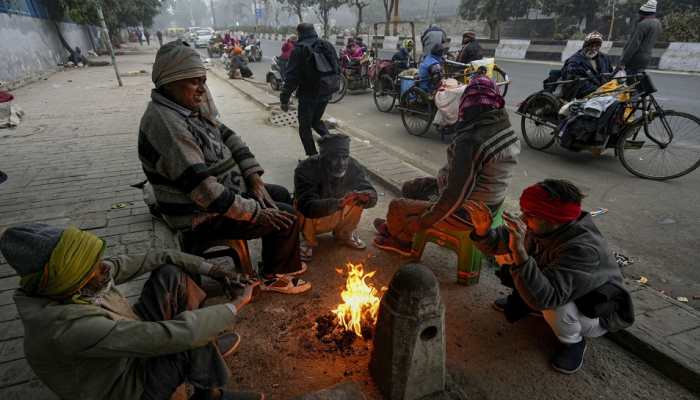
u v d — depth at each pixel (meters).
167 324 1.58
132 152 6.33
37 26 17.97
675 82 11.15
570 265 2.10
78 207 4.33
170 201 2.64
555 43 18.38
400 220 3.34
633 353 2.45
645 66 7.20
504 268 2.56
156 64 2.36
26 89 13.44
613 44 16.12
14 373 2.26
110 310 1.60
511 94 10.46
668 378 2.28
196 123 2.54
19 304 1.47
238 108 9.97
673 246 3.74
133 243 3.60
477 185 2.74
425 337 1.93
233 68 14.99
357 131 8.16
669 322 2.52
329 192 3.28
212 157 2.62
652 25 6.86
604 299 2.12
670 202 4.58
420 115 7.62
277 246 2.91
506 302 2.80
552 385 2.25
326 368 2.34
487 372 2.33
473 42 9.33
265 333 2.62
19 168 5.63
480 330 2.66
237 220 2.73
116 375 1.59
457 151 2.61
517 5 23.98
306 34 5.45
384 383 2.08
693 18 15.48
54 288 1.42
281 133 7.68
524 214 2.24
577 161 5.99
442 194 2.72
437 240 3.18
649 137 5.36
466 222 2.87
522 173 5.53
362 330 2.59
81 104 10.53
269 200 3.06
